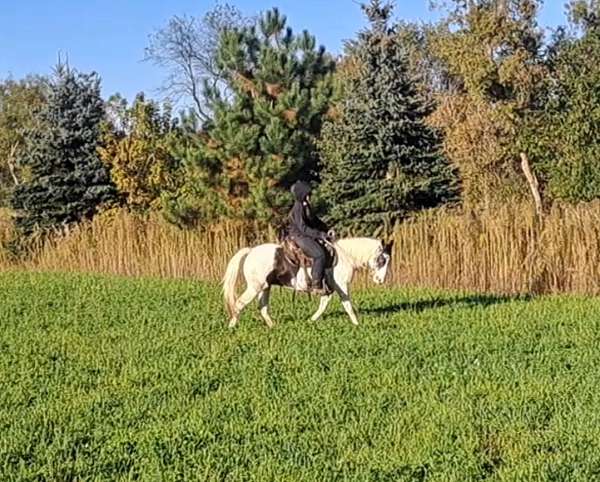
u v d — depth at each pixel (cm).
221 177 2706
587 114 2847
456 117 4147
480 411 951
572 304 1842
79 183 3528
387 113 3044
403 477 744
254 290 1568
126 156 3459
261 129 2686
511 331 1469
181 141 2822
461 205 3180
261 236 2656
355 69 3622
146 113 3584
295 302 1878
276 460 796
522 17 3925
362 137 3038
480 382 1085
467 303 1884
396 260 2394
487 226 2278
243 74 2764
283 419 930
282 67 2731
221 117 2670
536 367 1166
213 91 2739
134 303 1953
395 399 1012
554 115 3069
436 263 2341
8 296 2153
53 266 3112
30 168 3612
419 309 1795
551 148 3109
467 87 4134
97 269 2977
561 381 1077
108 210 3400
